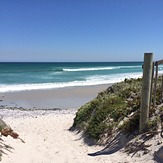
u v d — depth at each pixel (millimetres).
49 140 10836
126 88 12812
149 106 8562
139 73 66562
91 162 7973
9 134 9680
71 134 11852
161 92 9812
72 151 9219
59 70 82812
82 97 28078
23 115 18172
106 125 10148
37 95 28906
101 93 14312
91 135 10289
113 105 11344
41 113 18875
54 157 8547
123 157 7754
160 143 7320
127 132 8797
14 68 98188
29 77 54156
